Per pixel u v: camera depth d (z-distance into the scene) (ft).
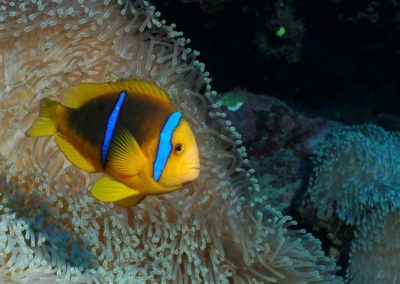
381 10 5.56
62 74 3.29
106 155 2.22
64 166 3.15
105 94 2.23
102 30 3.58
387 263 4.10
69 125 2.25
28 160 3.05
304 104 6.93
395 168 4.48
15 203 2.88
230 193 3.37
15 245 2.74
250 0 5.18
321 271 3.63
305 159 5.32
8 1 3.53
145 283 3.00
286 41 5.86
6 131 3.10
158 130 2.16
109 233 2.95
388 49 6.35
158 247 3.03
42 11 3.41
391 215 4.11
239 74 6.20
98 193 2.21
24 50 3.43
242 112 5.26
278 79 6.49
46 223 2.90
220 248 3.12
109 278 2.81
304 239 3.79
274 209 3.58
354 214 4.33
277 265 3.27
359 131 4.96
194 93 3.62
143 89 2.22
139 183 2.21
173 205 3.16
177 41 3.68
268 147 5.35
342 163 4.46
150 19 3.72
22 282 2.64
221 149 3.60
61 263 2.77
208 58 5.96
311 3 5.81
